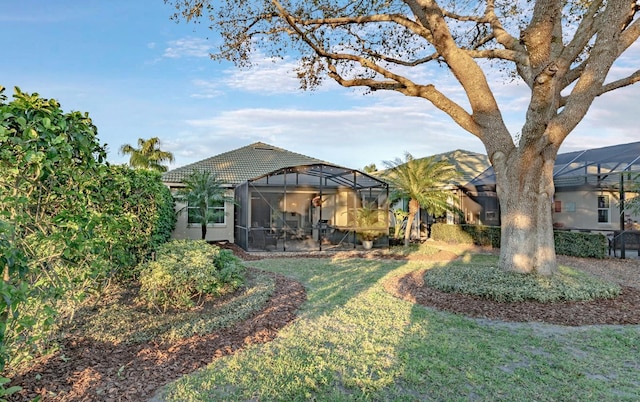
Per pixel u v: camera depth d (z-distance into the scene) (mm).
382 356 4656
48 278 3672
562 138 7656
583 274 8648
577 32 7758
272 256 14203
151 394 3697
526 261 8102
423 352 4805
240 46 10734
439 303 7184
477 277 8055
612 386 3992
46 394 3543
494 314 6516
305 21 9906
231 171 21203
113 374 4027
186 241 9188
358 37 11133
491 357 4703
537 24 7059
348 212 20719
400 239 18594
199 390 3781
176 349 4730
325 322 6039
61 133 3377
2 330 2201
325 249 16453
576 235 13938
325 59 10828
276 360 4484
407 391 3824
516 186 8203
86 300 6410
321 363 4402
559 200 19656
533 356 4750
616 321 6176
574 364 4516
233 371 4195
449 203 17953
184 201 17266
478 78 8484
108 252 5945
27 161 3020
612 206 17859
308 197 20812
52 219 3457
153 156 34312
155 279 6055
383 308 6883
